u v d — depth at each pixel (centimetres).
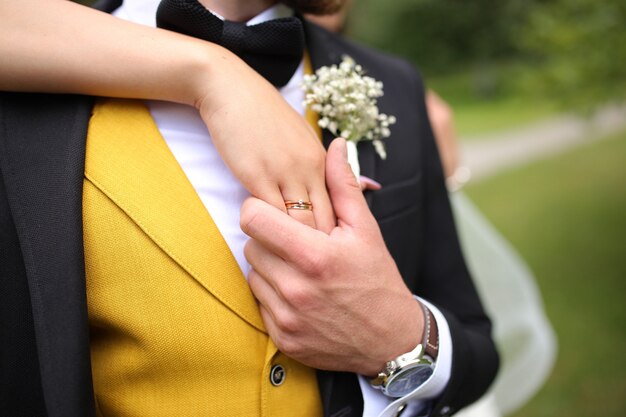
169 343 47
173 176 49
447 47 1220
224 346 48
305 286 46
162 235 47
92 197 47
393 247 58
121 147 48
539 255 312
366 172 57
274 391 50
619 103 235
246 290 49
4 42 46
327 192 49
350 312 47
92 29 47
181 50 48
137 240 47
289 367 51
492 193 449
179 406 48
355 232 48
